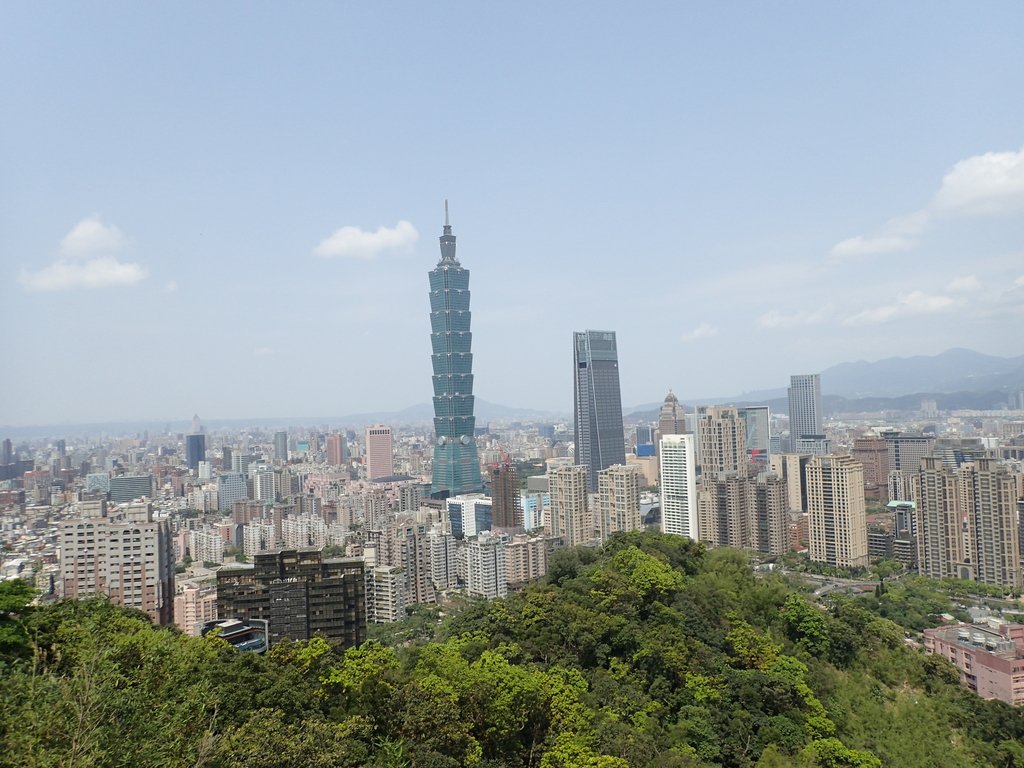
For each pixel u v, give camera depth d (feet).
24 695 172.45
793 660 469.16
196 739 197.57
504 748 349.00
